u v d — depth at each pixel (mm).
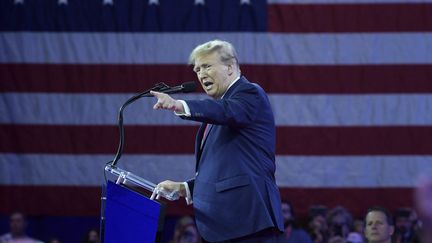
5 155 19953
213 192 7008
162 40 20109
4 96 20094
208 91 7410
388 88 19781
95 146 19984
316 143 19672
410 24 19906
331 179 19609
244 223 6855
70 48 20219
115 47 20172
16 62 20188
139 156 19875
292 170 19594
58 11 20312
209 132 7410
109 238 7090
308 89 19797
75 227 19938
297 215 19500
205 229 7012
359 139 19688
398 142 19688
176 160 19859
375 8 19922
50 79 20156
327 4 19953
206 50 7332
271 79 19828
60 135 20016
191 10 20156
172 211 19688
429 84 19766
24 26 20266
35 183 19922
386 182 19609
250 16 20000
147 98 20062
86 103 20078
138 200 6852
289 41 19875
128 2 20266
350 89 19797
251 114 7027
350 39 19891
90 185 19938
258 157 7090
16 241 15664
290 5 19984
